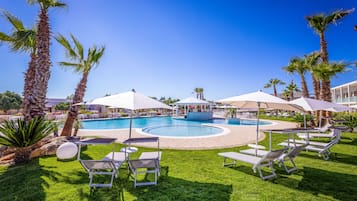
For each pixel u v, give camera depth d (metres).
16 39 7.04
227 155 5.04
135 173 3.92
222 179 4.30
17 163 5.55
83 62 9.27
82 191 3.65
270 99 5.08
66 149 5.86
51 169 4.93
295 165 5.31
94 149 7.44
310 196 3.42
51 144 6.89
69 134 8.88
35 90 6.89
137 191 3.68
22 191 3.63
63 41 8.45
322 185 3.92
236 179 4.30
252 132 12.08
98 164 3.79
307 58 16.86
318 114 13.96
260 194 3.51
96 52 9.34
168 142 8.76
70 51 8.84
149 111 34.59
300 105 5.73
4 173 4.64
